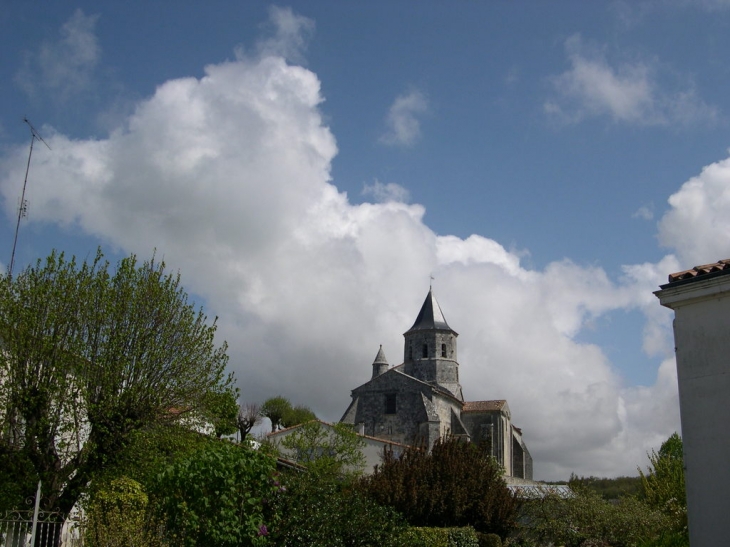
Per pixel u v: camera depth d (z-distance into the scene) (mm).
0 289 20922
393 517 18766
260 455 15109
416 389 66188
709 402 11594
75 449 22156
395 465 25172
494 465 27328
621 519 25672
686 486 11602
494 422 71125
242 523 14062
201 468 13977
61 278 21594
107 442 20531
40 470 19766
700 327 11930
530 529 27281
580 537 26078
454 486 24047
